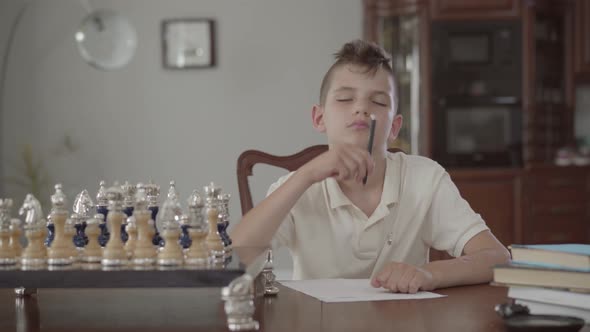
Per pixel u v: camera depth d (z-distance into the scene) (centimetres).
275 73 496
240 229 141
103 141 495
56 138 493
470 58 455
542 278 103
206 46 492
